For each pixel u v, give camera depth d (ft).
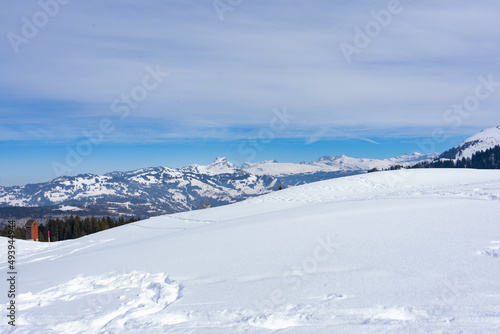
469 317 21.63
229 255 43.19
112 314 30.25
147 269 42.93
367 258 34.73
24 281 46.16
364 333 21.35
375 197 86.33
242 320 25.59
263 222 60.54
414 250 35.12
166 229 94.17
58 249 86.69
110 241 84.94
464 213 47.47
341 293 27.48
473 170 133.08
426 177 126.62
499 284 25.54
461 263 30.30
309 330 22.66
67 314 31.40
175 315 27.68
